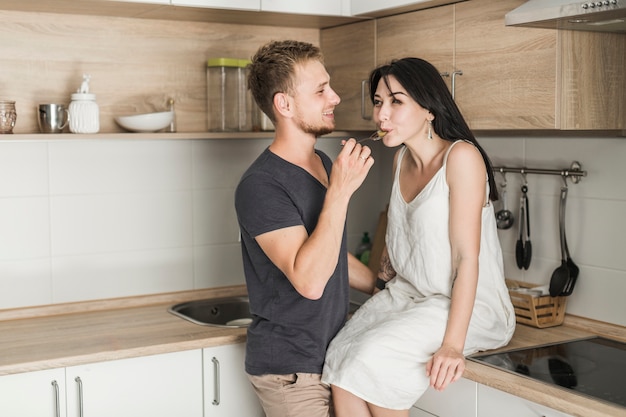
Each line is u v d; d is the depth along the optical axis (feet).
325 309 6.95
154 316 8.79
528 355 7.21
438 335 6.78
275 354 6.95
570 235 8.21
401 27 8.61
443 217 6.83
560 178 8.27
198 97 9.61
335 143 10.43
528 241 8.57
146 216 9.38
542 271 8.52
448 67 8.02
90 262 9.09
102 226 9.13
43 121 8.34
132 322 8.52
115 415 7.49
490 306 7.19
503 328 7.35
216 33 9.63
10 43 8.54
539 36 7.04
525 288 8.52
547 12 6.34
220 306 9.69
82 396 7.32
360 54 9.30
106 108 9.09
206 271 9.79
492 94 7.55
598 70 7.17
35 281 8.80
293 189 6.73
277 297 6.93
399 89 6.91
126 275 9.30
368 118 9.18
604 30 7.00
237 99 9.39
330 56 9.90
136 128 8.71
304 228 6.63
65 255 8.95
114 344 7.60
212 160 9.73
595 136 7.89
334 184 6.48
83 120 8.26
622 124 7.39
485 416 6.71
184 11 8.61
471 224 6.69
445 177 6.79
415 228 6.99
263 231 6.57
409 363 6.68
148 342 7.67
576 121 7.11
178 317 8.73
